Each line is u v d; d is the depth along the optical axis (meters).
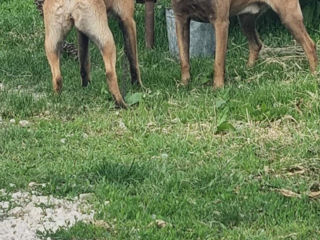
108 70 5.03
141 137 4.60
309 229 3.55
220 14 5.24
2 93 5.33
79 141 4.59
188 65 5.43
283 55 5.89
